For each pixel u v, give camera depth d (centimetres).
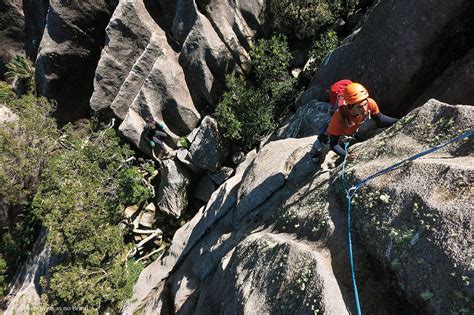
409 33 653
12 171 1205
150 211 1309
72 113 1511
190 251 991
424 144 436
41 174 1264
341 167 530
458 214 326
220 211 909
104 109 1407
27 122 1219
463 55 627
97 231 1079
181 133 1312
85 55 1397
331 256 422
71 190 1062
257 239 565
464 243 312
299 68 1186
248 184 736
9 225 1495
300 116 902
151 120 1235
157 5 1275
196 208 1299
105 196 1173
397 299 362
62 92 1459
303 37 1170
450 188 350
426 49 641
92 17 1327
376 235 390
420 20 632
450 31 610
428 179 372
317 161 581
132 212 1298
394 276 367
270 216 634
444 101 612
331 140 491
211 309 637
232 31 1203
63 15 1304
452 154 395
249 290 493
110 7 1319
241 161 1180
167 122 1294
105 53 1295
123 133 1284
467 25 596
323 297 373
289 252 455
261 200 688
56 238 1011
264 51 1181
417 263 341
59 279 1007
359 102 435
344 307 365
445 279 315
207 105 1295
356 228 424
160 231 1291
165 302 947
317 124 808
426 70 663
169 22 1279
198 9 1191
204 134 1174
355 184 457
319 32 1155
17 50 1631
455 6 584
